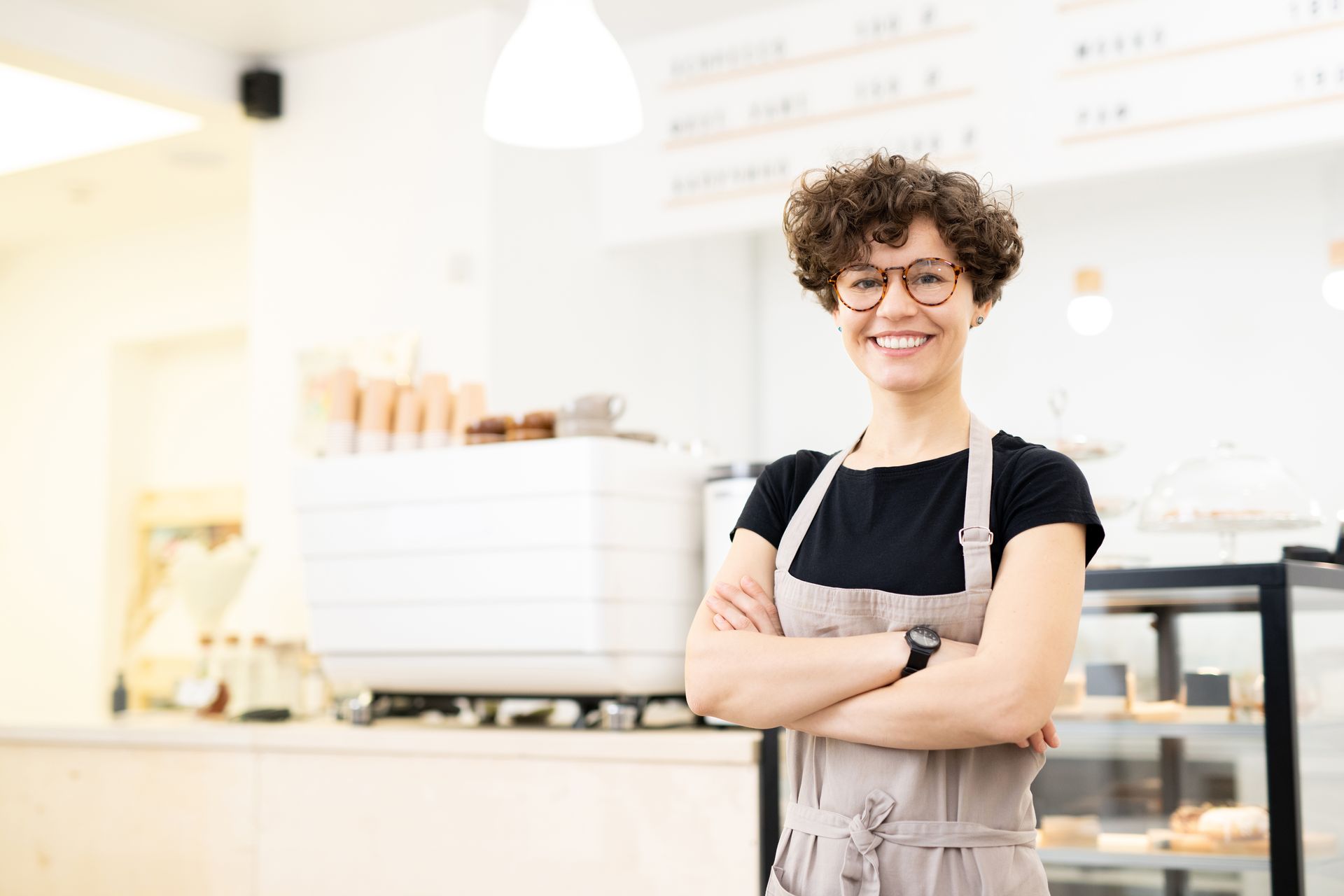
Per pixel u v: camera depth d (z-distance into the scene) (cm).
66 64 375
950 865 126
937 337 133
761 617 140
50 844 308
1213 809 217
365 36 407
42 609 579
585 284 411
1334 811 218
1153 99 343
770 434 466
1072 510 127
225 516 548
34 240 582
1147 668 226
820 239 135
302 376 413
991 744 129
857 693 129
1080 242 412
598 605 248
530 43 245
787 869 135
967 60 366
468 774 256
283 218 422
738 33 399
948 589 129
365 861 266
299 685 334
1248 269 389
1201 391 392
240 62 421
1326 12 323
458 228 387
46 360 588
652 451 261
